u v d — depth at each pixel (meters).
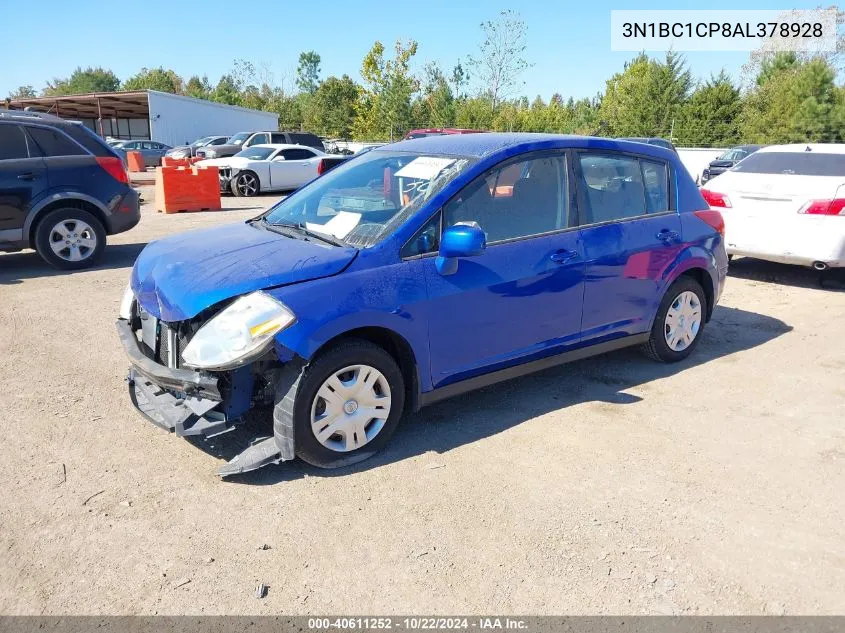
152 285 3.73
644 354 5.43
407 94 44.03
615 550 3.07
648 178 5.05
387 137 44.88
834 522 3.32
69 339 5.77
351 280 3.54
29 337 5.79
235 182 18.53
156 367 3.52
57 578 2.82
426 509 3.34
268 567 2.91
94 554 2.97
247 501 3.38
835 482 3.68
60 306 6.78
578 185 4.55
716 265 5.43
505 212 4.18
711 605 2.75
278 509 3.32
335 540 3.10
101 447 3.89
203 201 14.93
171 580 2.82
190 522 3.21
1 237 8.02
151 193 20.16
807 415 4.51
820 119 38.69
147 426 4.15
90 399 4.54
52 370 5.05
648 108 43.84
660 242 4.95
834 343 6.01
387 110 44.31
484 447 3.98
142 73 98.00
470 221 3.82
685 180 5.30
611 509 3.38
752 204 7.92
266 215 4.66
